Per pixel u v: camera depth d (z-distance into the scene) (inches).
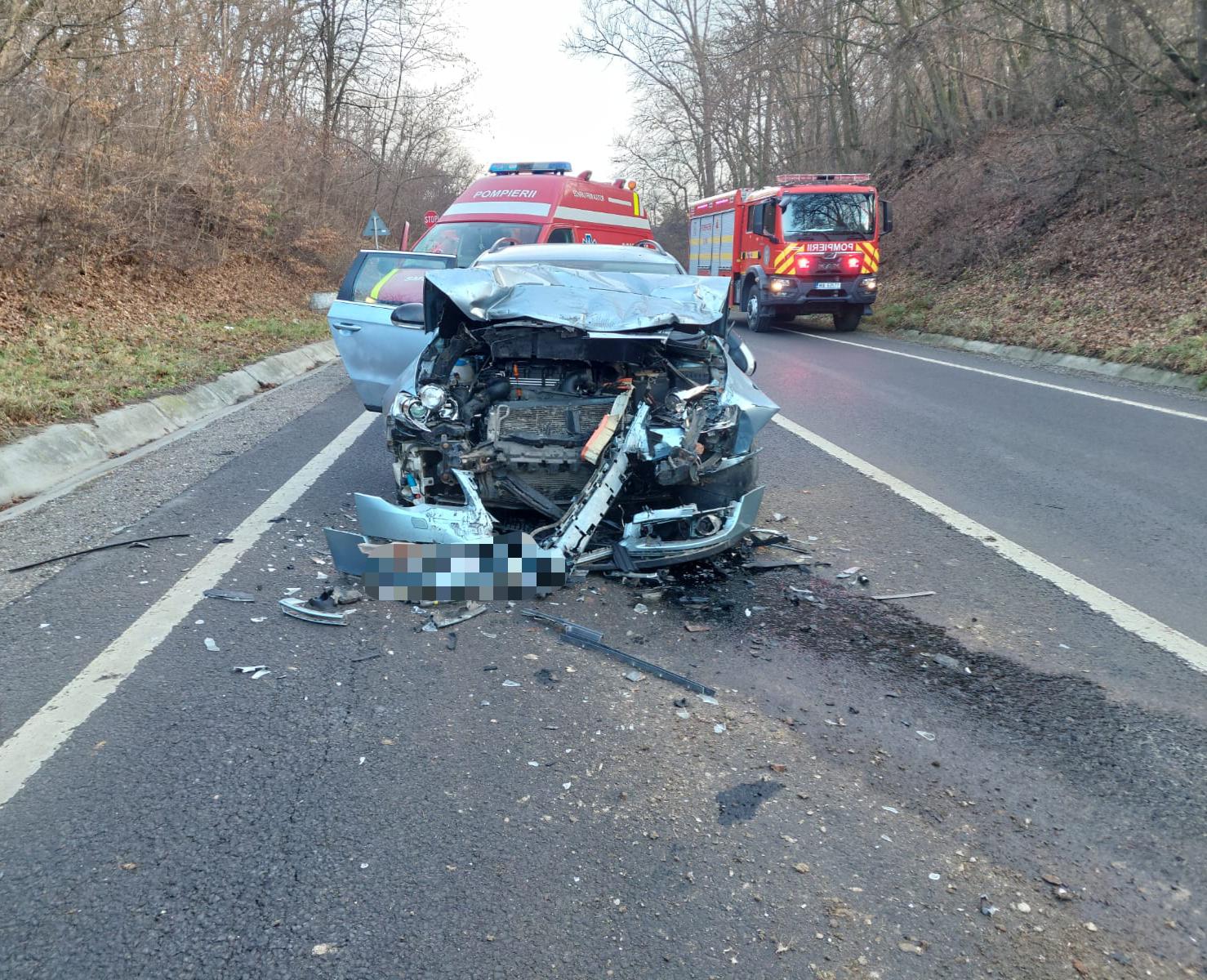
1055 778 129.6
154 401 374.6
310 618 177.8
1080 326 586.9
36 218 524.7
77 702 146.3
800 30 935.7
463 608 184.7
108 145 610.2
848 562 213.9
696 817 121.1
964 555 218.8
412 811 121.0
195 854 112.0
